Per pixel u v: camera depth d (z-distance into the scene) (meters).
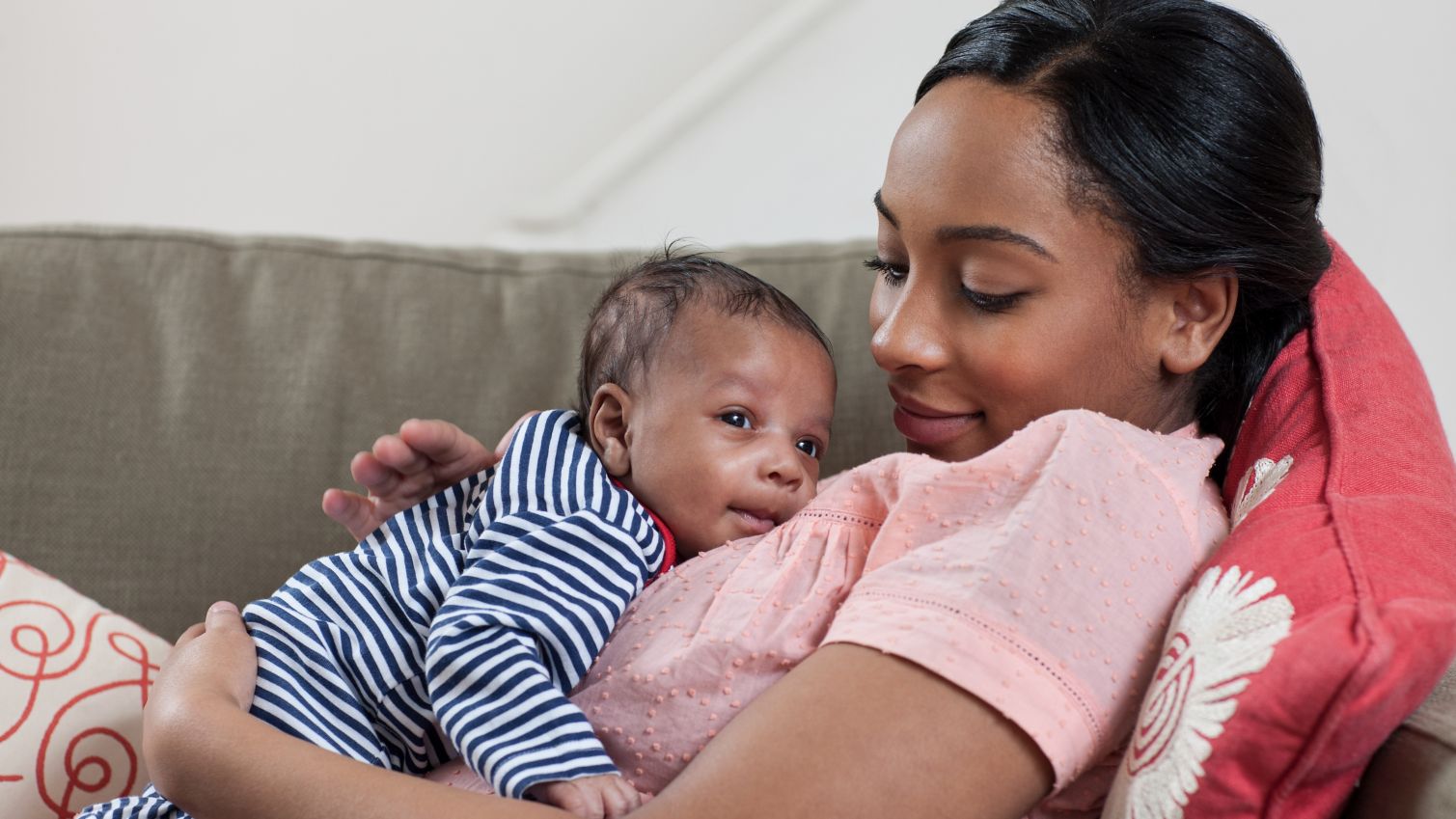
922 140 0.86
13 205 2.41
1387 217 1.96
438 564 0.92
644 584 0.92
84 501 1.26
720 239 2.52
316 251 1.40
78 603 1.15
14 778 1.03
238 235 1.41
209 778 0.76
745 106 2.47
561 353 1.37
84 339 1.30
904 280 0.94
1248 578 0.70
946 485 0.79
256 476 1.29
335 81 2.45
